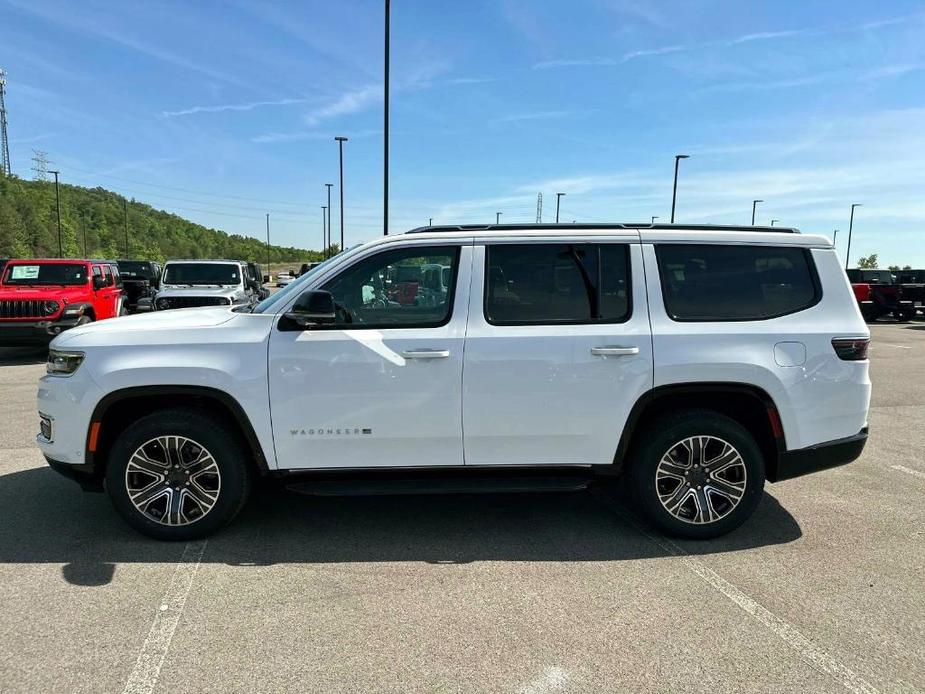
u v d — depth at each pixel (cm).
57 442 383
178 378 373
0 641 284
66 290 1238
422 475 391
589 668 268
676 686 256
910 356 1291
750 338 387
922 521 435
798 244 405
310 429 379
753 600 327
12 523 420
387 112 1570
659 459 392
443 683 257
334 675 262
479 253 393
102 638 287
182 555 375
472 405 381
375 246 394
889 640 290
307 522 429
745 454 391
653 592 335
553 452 390
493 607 319
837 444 397
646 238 398
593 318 389
